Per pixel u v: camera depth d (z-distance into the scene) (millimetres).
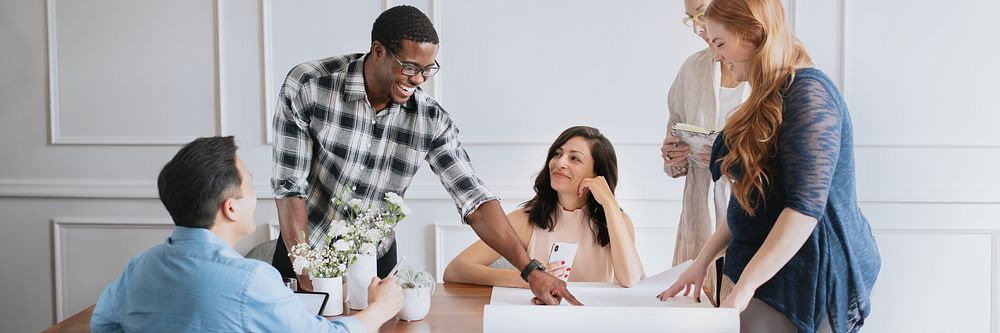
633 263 2289
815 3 3342
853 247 1784
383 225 2125
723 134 1872
